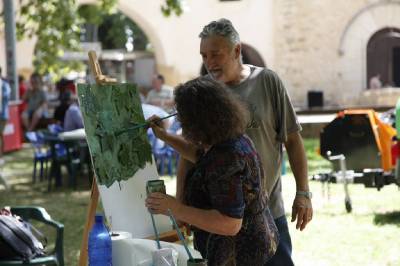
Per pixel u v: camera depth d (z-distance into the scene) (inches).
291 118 155.0
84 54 997.2
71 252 276.1
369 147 333.7
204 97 122.0
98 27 1508.4
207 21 1102.4
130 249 136.1
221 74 149.6
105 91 152.3
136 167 155.1
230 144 123.2
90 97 146.5
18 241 171.0
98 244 134.3
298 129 155.9
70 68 777.6
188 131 123.5
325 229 305.0
